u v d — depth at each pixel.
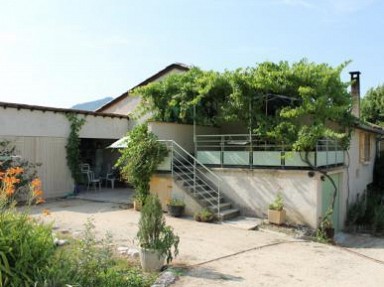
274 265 8.69
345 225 16.53
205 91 15.23
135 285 6.60
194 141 15.83
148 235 7.58
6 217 5.88
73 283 5.57
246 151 14.20
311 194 12.81
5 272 5.18
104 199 16.69
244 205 14.11
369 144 21.05
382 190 21.92
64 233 10.27
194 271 7.81
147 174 14.41
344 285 7.61
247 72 14.59
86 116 18.41
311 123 13.87
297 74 13.80
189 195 13.81
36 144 16.36
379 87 35.00
